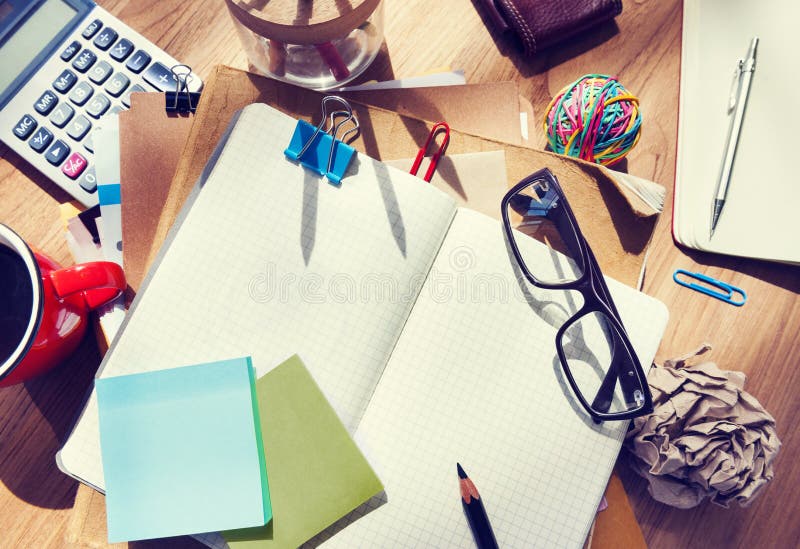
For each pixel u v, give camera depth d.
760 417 0.47
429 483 0.42
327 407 0.41
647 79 0.57
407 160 0.49
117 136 0.50
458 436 0.42
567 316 0.44
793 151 0.50
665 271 0.56
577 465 0.43
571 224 0.44
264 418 0.41
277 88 0.49
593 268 0.44
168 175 0.49
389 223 0.43
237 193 0.43
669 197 0.57
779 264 0.55
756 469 0.47
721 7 0.54
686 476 0.47
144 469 0.40
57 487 0.50
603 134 0.49
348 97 0.51
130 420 0.41
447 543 0.42
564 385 0.43
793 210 0.50
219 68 0.48
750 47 0.53
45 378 0.50
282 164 0.43
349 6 0.38
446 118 0.53
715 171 0.54
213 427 0.41
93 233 0.50
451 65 0.57
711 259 0.56
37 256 0.43
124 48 0.51
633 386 0.43
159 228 0.46
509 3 0.54
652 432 0.47
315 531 0.40
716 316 0.55
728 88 0.54
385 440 0.42
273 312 0.42
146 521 0.40
